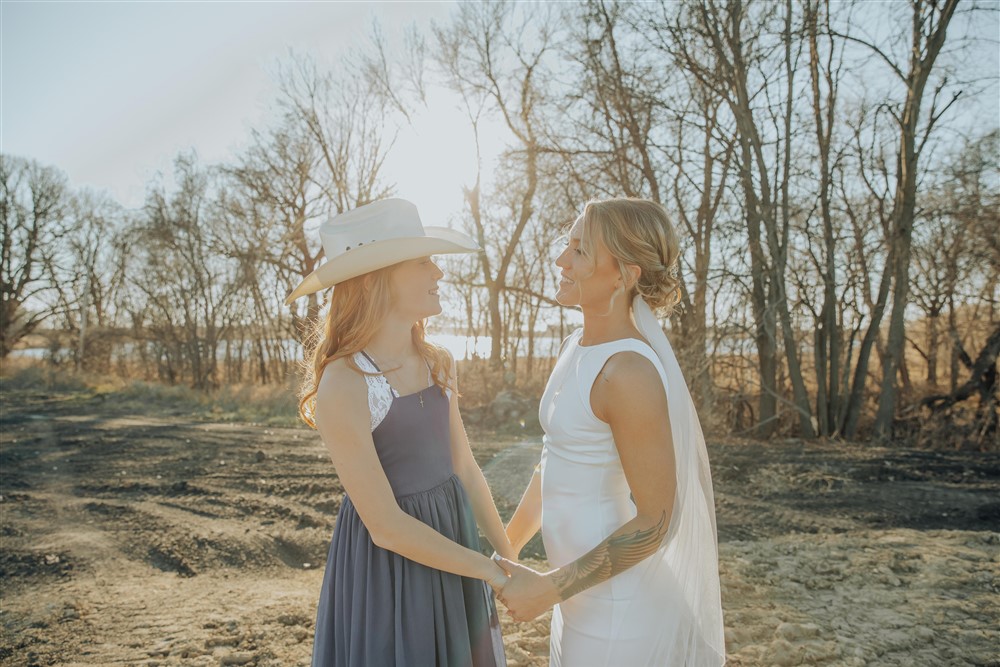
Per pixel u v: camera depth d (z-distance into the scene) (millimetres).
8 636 3348
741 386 12492
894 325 11828
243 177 22688
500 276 17844
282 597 3949
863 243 12289
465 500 1867
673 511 1553
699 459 1729
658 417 1493
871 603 3348
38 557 4914
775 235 11852
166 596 4012
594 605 1615
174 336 24672
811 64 12023
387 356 1728
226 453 9523
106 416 14070
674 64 12164
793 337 12312
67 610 3703
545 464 1783
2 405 15695
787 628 2961
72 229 30375
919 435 11430
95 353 26219
